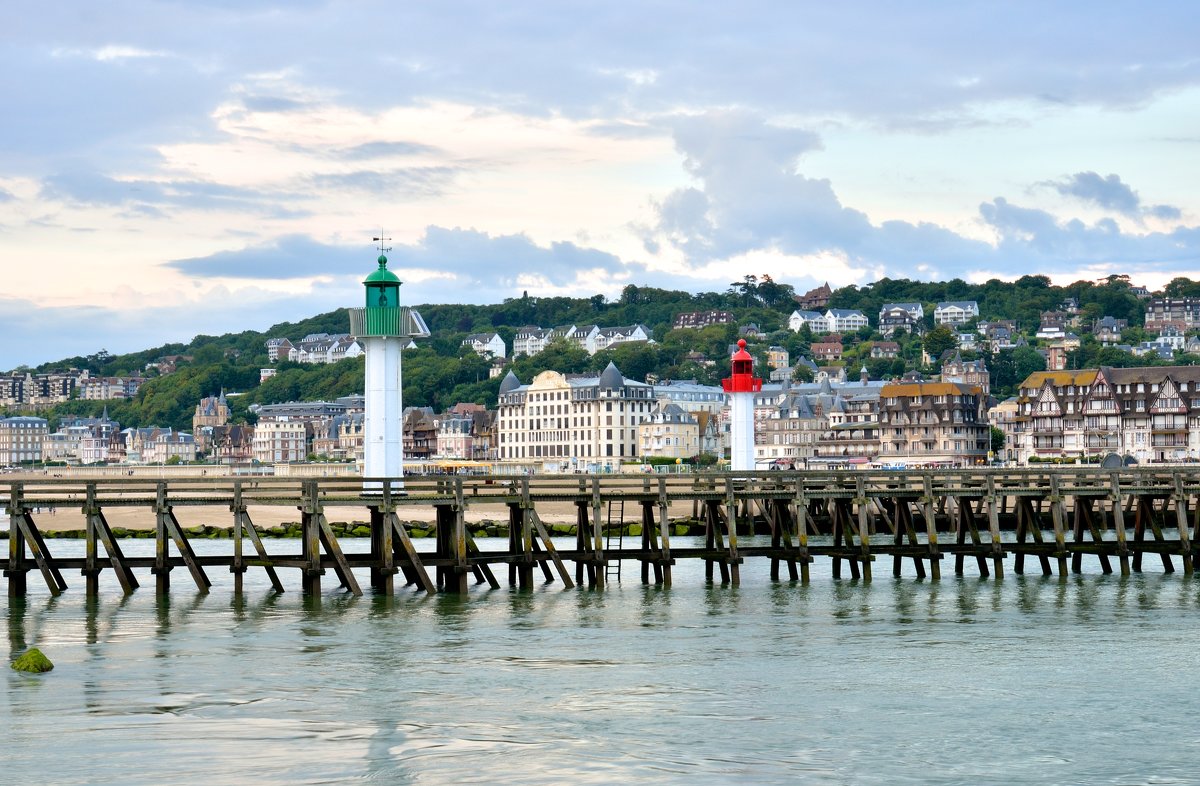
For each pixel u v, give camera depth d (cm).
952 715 4234
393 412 7012
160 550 6359
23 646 5272
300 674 4759
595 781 3525
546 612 6122
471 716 4172
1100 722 4156
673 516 12912
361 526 11838
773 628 5731
